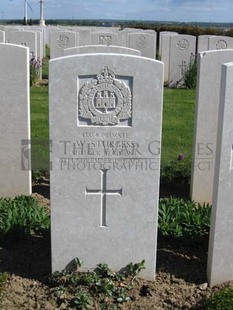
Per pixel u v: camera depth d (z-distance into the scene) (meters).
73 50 3.22
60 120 1.86
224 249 1.95
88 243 2.00
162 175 3.18
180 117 4.98
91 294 1.89
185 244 2.29
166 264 2.13
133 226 1.98
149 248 2.00
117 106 1.86
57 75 1.82
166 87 6.91
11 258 2.16
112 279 1.98
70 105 1.85
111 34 8.11
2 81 2.64
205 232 2.32
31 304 1.86
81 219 1.97
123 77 1.84
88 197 1.95
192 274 2.06
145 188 1.94
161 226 2.35
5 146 2.77
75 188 1.94
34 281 2.00
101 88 1.84
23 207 2.54
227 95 1.79
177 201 2.66
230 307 1.72
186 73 6.81
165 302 1.88
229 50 2.59
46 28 13.62
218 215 1.90
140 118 1.87
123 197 1.95
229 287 1.94
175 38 6.72
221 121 1.82
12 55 2.60
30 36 6.91
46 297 1.89
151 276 2.02
